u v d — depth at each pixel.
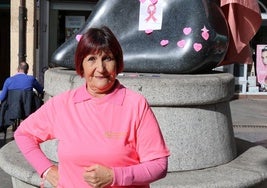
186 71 4.95
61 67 5.50
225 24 5.16
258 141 9.85
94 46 2.60
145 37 5.15
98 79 2.62
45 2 14.70
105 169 2.44
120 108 2.60
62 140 2.62
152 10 5.17
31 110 9.11
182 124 4.54
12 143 5.38
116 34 5.26
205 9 5.04
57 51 5.28
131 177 2.46
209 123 4.69
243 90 17.17
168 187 4.02
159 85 4.41
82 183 2.57
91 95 2.66
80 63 2.68
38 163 2.76
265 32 17.17
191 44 4.89
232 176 4.34
